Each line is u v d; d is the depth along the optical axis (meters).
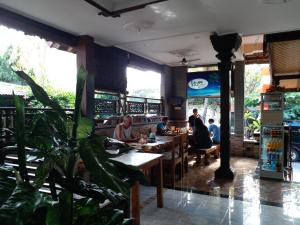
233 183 4.73
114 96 6.11
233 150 7.64
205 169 5.89
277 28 4.56
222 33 4.84
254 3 3.45
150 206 3.61
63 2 3.47
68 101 5.69
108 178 1.09
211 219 3.20
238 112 7.59
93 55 5.17
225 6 3.57
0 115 2.80
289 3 3.44
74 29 4.64
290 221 3.14
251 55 7.45
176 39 5.29
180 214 3.35
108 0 3.55
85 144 1.17
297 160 7.36
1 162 1.70
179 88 8.52
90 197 1.29
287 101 8.34
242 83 7.56
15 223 0.88
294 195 4.07
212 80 7.90
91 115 5.13
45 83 6.25
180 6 3.58
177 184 4.67
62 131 1.33
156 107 7.81
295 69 7.27
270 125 5.05
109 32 4.81
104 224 1.30
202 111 8.36
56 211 1.17
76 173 1.35
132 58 6.65
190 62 7.78
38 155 1.22
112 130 5.77
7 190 1.01
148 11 3.77
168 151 4.82
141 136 5.17
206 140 6.27
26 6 3.62
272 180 4.93
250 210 3.47
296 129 7.36
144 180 1.55
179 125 8.38
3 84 4.87
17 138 1.26
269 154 5.09
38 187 1.11
